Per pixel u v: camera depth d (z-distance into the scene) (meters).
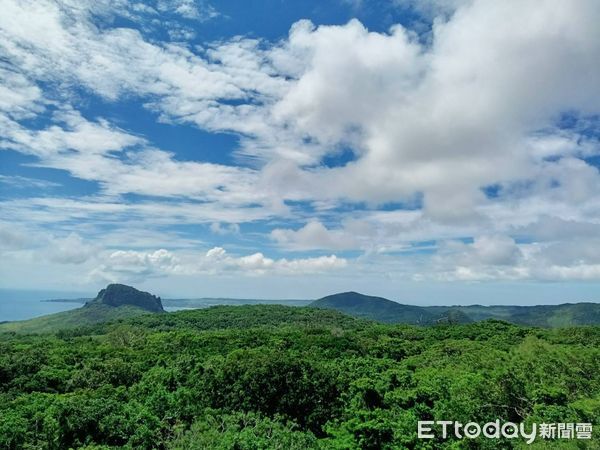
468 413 43.06
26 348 94.38
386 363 77.69
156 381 58.75
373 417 39.78
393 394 45.19
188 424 45.31
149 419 42.53
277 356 54.81
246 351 68.94
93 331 175.62
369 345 108.19
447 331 139.75
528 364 63.44
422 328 155.25
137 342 109.88
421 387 47.53
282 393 50.31
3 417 40.03
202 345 97.62
